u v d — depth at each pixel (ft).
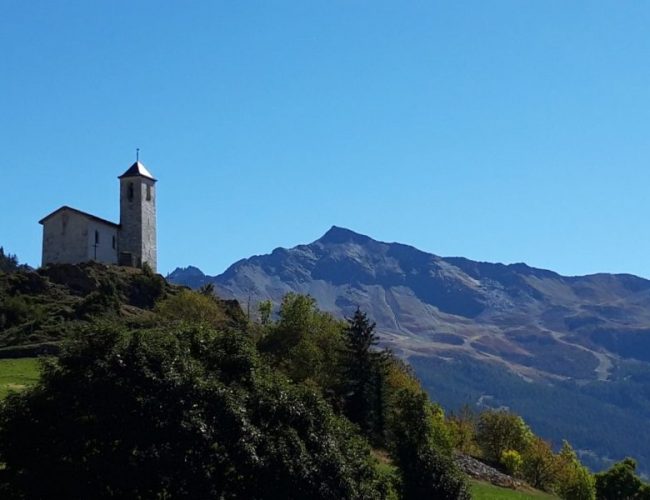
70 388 145.07
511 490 333.42
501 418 467.93
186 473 139.85
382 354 361.71
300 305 392.06
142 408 142.92
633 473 557.33
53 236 485.15
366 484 164.14
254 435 149.28
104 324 153.99
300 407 159.94
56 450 140.36
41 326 393.70
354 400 336.90
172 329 163.73
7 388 263.70
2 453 143.64
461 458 363.56
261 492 147.95
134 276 464.65
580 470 453.17
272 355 363.35
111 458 139.23
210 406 147.95
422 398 208.03
